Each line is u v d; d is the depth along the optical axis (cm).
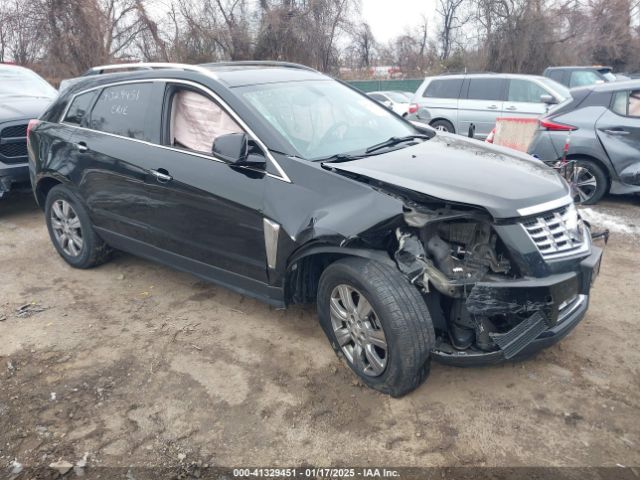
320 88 437
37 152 514
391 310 294
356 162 347
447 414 310
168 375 353
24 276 511
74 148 475
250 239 362
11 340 397
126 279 499
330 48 2948
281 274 350
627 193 687
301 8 2831
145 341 394
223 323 417
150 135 420
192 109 402
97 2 2302
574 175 711
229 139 340
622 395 322
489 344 303
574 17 3052
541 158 728
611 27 3153
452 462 276
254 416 313
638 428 296
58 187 500
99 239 497
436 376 344
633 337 381
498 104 1117
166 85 417
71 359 373
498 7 3005
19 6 2248
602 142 681
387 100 1858
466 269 303
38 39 2253
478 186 308
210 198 376
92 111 472
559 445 285
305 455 284
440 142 411
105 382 347
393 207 301
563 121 709
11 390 341
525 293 286
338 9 2902
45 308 447
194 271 418
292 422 308
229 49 2734
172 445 293
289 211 336
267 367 359
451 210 300
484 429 298
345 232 306
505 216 292
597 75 1631
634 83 677
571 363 353
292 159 347
